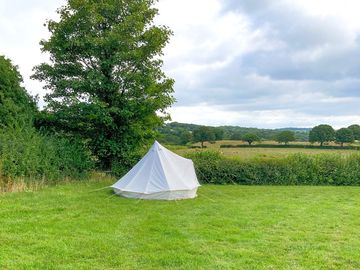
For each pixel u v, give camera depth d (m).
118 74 17.28
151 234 8.04
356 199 13.70
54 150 15.70
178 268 6.08
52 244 7.06
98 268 6.02
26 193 12.38
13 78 17.09
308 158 19.11
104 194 12.92
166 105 18.20
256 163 18.66
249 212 10.66
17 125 15.33
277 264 6.32
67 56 17.58
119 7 17.58
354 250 7.15
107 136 18.42
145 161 13.36
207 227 8.77
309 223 9.34
